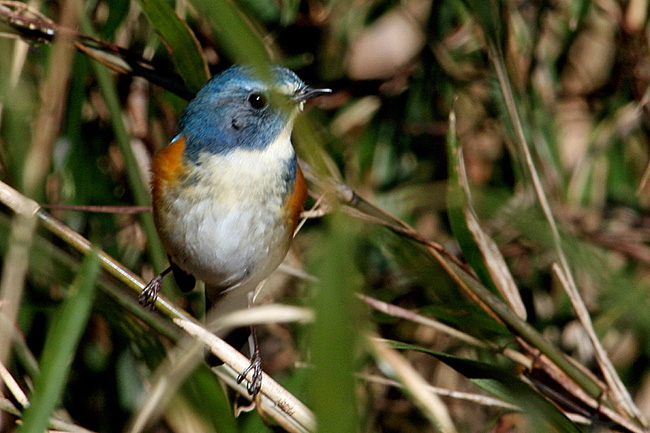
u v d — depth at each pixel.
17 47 8.35
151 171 8.02
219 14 4.59
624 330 10.23
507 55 9.77
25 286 8.74
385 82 11.14
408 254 8.58
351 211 8.13
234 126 7.87
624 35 10.59
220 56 9.72
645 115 10.65
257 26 9.59
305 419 6.50
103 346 9.66
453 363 6.90
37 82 9.08
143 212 8.35
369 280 10.47
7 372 6.59
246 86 7.84
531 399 6.66
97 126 9.77
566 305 10.37
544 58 10.76
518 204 9.55
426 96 11.18
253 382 7.86
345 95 11.08
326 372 4.21
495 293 8.41
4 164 8.23
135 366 9.58
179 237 7.88
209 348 6.68
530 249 10.62
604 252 10.23
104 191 9.66
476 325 8.34
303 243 10.33
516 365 8.65
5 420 8.02
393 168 11.12
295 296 9.98
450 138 8.12
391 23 12.59
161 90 9.83
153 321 7.02
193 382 7.57
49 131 7.33
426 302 10.34
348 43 11.16
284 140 8.08
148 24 9.86
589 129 11.57
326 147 10.55
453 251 10.94
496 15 8.38
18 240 6.63
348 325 4.22
